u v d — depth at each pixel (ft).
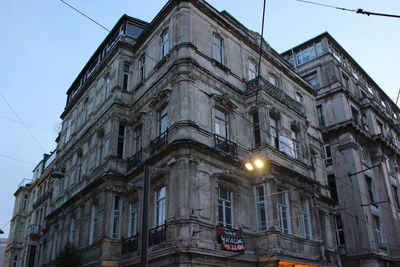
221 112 69.21
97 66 93.45
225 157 62.90
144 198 41.86
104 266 62.18
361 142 123.75
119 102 77.77
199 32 71.51
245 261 58.49
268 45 91.66
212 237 55.42
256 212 64.75
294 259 61.41
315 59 135.33
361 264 102.12
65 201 88.38
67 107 110.42
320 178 92.58
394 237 114.01
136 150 73.15
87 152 86.17
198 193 56.39
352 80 140.67
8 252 150.61
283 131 74.49
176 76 64.90
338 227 110.83
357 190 109.29
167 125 64.49
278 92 77.15
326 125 124.16
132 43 85.97
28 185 158.10
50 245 91.71
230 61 76.43
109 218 67.05
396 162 139.74
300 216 69.97
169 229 53.83
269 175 64.69
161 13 76.07
